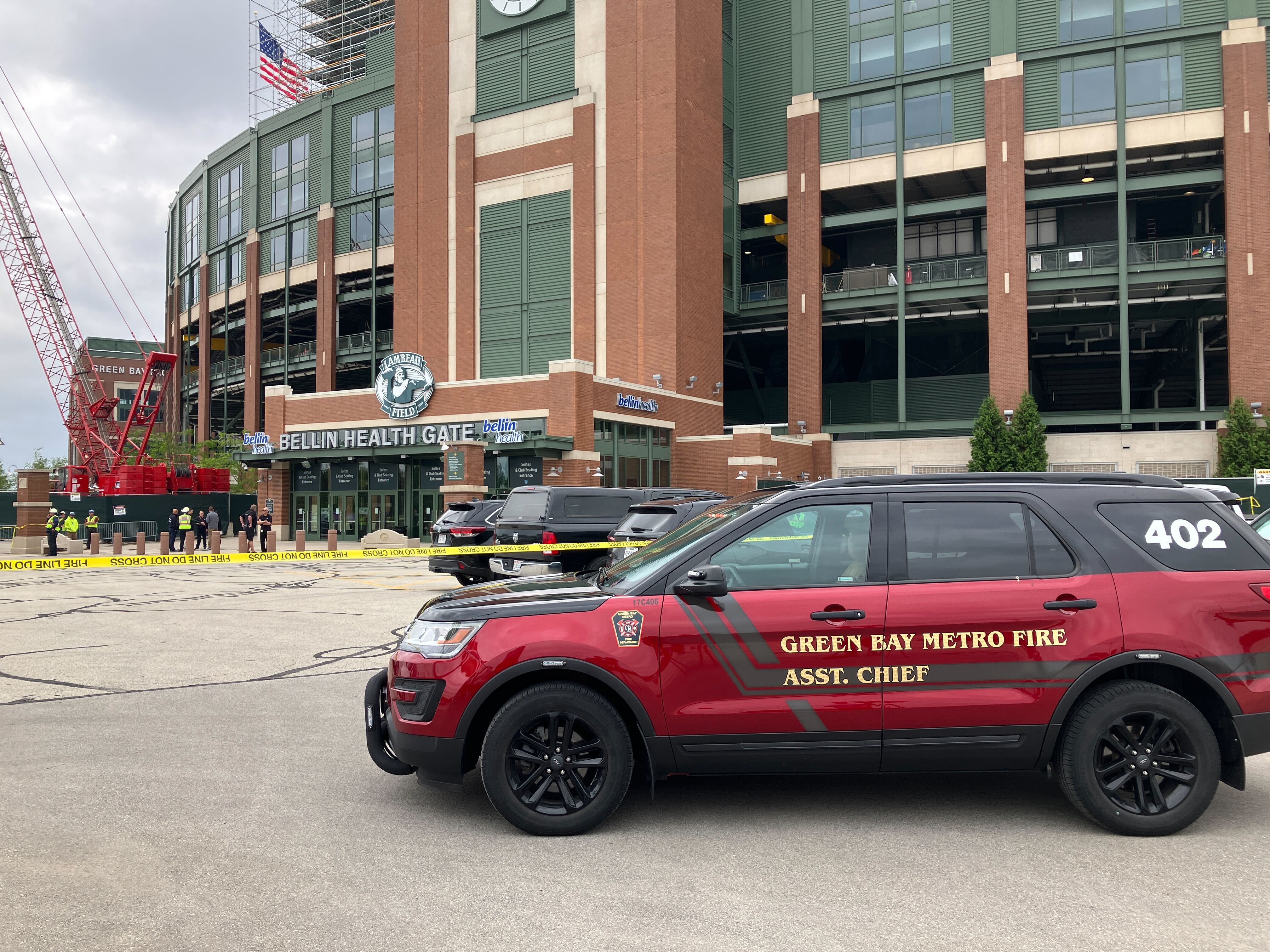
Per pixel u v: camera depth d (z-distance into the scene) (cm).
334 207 5347
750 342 5162
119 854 415
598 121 4084
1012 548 466
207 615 1317
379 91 5175
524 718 445
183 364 7231
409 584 1923
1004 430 3741
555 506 1492
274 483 4047
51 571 2431
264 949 324
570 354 4094
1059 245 4244
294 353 5719
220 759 572
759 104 4544
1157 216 4341
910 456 4053
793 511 472
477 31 4428
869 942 330
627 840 438
